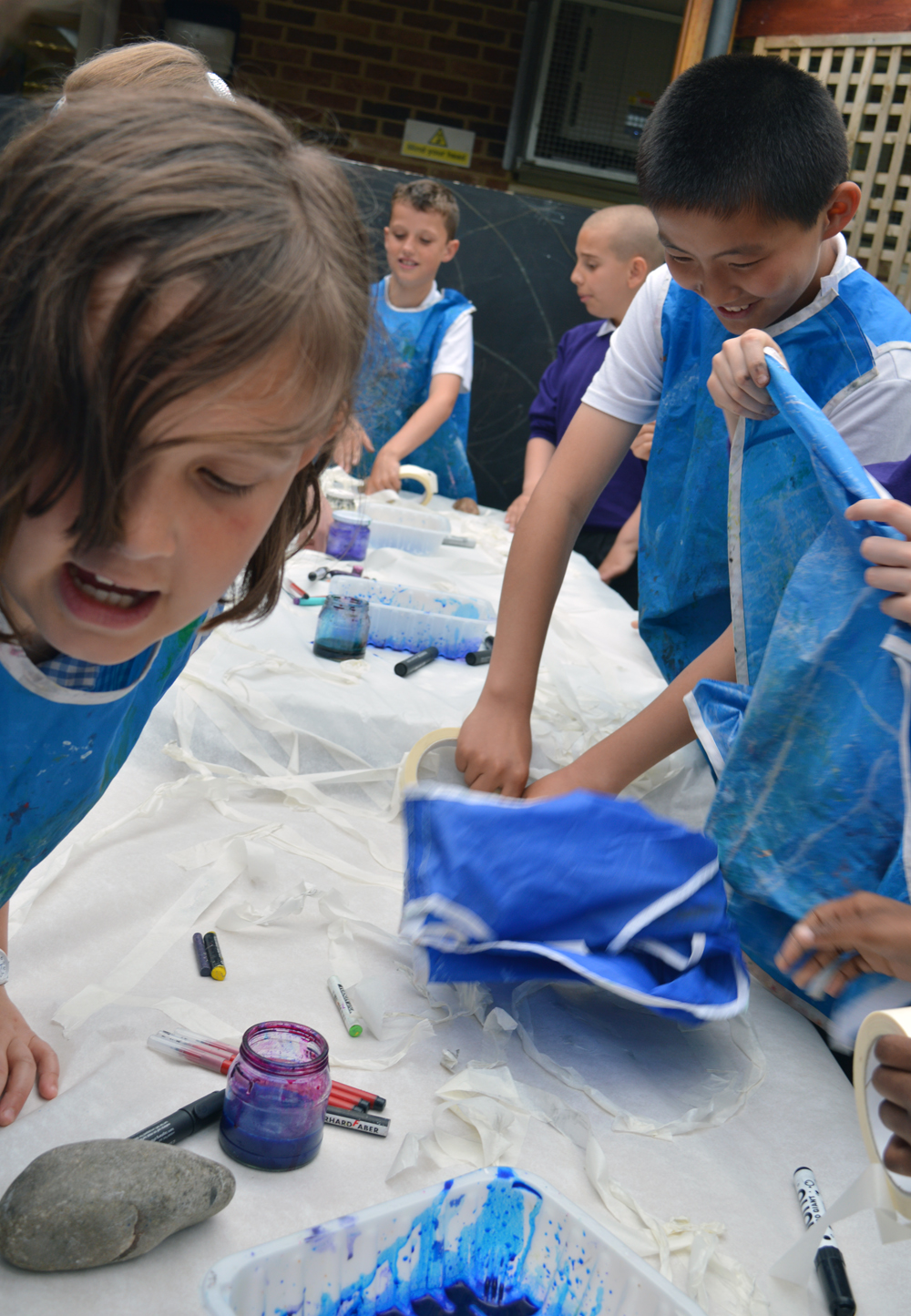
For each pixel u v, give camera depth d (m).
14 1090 0.71
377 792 1.28
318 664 1.46
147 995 0.85
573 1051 0.91
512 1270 0.64
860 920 0.81
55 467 0.44
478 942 0.86
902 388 1.15
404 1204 0.62
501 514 3.02
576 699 1.51
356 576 1.76
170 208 0.42
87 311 0.42
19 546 0.47
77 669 0.65
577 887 0.87
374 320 0.59
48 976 0.86
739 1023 0.98
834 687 0.91
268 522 0.51
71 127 0.45
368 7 4.73
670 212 1.04
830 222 1.12
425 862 0.88
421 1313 0.62
